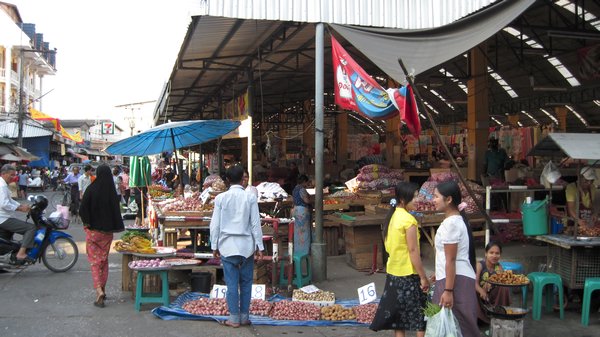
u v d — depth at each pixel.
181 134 10.12
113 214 6.60
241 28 10.00
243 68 13.33
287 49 12.97
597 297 6.21
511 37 20.83
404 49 7.27
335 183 16.38
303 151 24.97
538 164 14.69
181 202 8.51
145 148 10.42
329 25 7.90
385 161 20.00
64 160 46.25
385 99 6.93
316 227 8.03
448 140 23.16
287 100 25.38
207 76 15.41
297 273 7.30
